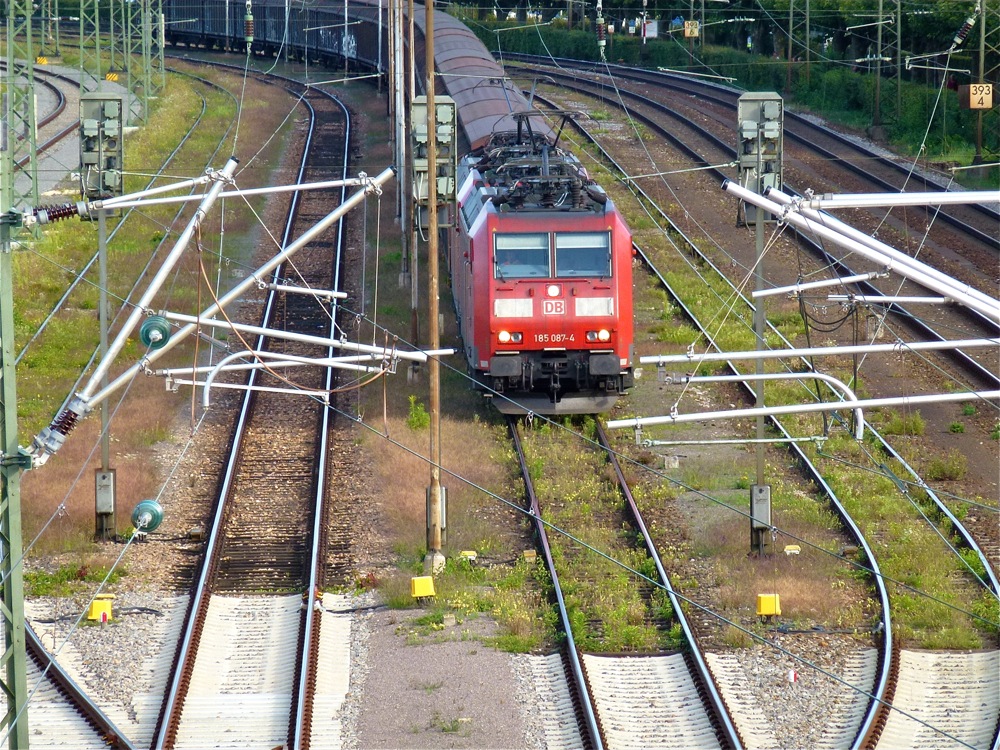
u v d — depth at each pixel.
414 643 63.66
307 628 64.00
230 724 57.00
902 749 55.03
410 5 129.38
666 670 61.34
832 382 66.81
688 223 153.62
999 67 187.25
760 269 73.31
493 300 92.94
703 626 66.19
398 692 59.06
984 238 143.25
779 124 71.56
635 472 88.50
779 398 101.88
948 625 66.31
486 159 114.62
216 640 65.19
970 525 79.56
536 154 109.06
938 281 52.41
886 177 172.62
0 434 49.00
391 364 62.88
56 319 119.19
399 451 90.62
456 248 112.81
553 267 93.38
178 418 99.12
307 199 167.62
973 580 72.25
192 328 57.09
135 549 75.81
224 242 147.12
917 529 78.56
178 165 175.88
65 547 75.81
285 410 101.69
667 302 126.69
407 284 131.00
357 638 65.31
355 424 97.94
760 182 71.94
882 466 88.12
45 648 63.34
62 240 141.25
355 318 122.56
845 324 119.38
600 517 81.19
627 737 55.69
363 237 151.75
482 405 102.56
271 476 88.12
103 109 74.88
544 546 74.88
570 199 96.38
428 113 77.38
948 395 60.00
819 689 60.00
